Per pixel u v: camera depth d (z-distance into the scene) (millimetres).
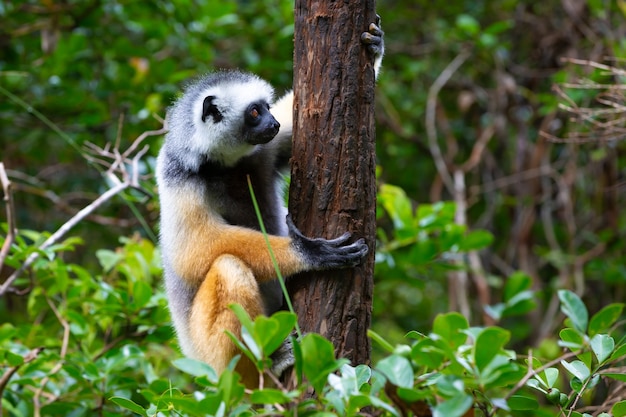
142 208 11578
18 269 7559
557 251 12156
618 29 12039
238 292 6730
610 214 12375
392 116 13758
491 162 13664
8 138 13406
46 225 13367
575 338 5223
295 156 5996
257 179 7918
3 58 12422
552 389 5305
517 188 13320
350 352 5730
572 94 10289
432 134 12711
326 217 5855
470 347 4555
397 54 13898
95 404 7746
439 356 4363
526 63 14031
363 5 5895
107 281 9328
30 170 13945
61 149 13156
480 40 12180
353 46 5824
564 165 13391
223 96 7477
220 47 13398
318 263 5812
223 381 4230
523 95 13195
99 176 13227
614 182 12320
